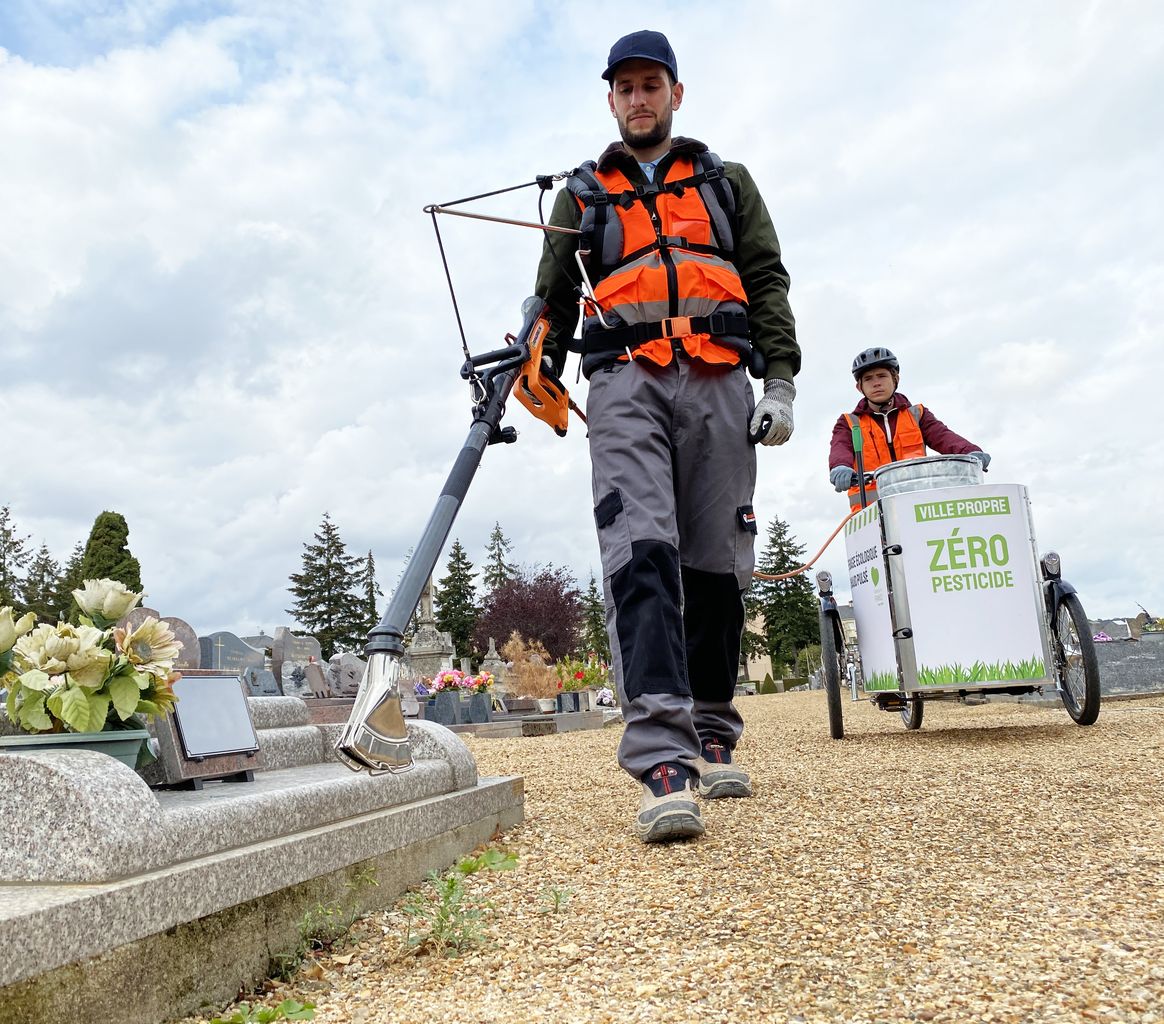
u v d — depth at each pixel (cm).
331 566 6069
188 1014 185
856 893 228
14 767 187
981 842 272
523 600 5534
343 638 5938
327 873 232
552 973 194
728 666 365
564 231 342
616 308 334
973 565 561
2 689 271
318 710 1213
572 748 732
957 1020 154
